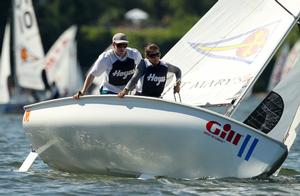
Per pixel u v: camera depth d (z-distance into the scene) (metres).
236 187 35.78
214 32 41.75
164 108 36.34
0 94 109.19
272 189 35.72
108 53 37.97
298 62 39.56
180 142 36.50
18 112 105.62
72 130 37.12
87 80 37.88
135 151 36.81
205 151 36.72
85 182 36.81
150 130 36.28
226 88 40.22
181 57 41.94
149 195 33.69
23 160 44.81
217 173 37.25
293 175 40.62
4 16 197.50
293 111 39.34
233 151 36.94
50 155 39.22
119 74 38.16
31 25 112.50
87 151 37.56
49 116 37.66
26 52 112.50
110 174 38.31
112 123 36.44
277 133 39.28
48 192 34.44
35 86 112.69
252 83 39.78
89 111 36.69
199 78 41.19
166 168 37.25
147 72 37.44
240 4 41.59
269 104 39.34
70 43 124.31
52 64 123.06
